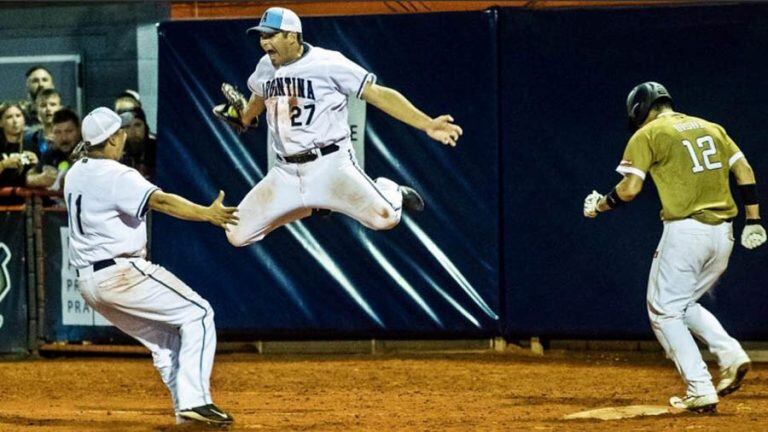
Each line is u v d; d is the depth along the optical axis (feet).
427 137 117.29
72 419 81.76
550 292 116.57
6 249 124.47
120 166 73.72
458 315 117.80
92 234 73.51
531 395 95.96
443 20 116.98
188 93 120.78
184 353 74.69
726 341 81.61
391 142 118.01
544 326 116.88
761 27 112.06
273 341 125.59
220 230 121.39
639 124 83.56
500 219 117.19
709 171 79.25
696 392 79.20
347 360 119.03
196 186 120.67
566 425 75.72
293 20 73.67
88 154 74.74
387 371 111.34
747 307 112.98
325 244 119.96
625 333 115.34
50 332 124.77
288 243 120.37
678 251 79.05
